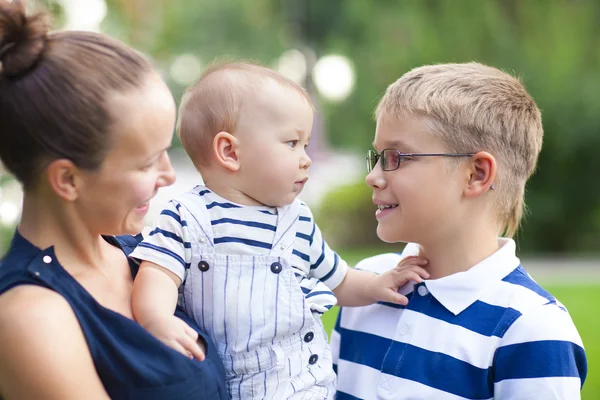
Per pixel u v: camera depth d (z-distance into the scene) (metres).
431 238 1.89
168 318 1.52
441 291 1.84
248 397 1.69
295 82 1.90
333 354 2.11
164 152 1.50
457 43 10.89
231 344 1.69
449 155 1.82
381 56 11.47
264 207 1.80
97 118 1.36
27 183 1.43
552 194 10.97
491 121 1.84
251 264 1.71
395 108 1.88
